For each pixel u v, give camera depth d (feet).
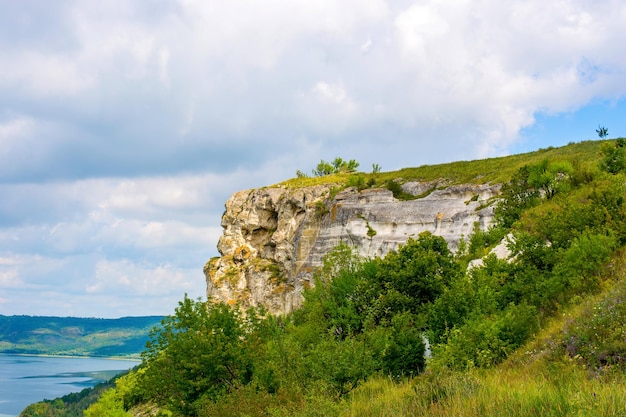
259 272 281.33
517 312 65.92
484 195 203.41
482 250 130.00
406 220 220.23
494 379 43.98
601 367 41.24
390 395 47.01
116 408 108.47
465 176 230.68
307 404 45.93
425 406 37.27
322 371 57.31
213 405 60.95
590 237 71.10
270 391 65.21
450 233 197.26
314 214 265.34
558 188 132.67
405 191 243.19
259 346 78.02
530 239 85.71
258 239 304.09
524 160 220.84
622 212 81.10
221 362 76.48
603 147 132.57
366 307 91.40
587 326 48.73
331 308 98.73
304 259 261.03
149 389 80.48
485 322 65.57
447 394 38.58
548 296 70.69
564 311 61.93
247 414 52.24
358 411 43.60
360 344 61.72
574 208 86.84
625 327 44.91
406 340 75.15
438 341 75.25
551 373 43.96
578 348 47.26
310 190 282.36
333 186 277.85
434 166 264.72
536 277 77.20
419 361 73.05
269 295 268.62
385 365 71.10
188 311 84.28
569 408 29.50
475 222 184.85
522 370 49.08
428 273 96.73
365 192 249.55
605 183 96.99
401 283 96.89
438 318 78.84
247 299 279.28
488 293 77.66
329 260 128.26
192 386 76.89
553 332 55.57
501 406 32.48
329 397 49.26
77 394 493.77
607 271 67.62
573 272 68.80
